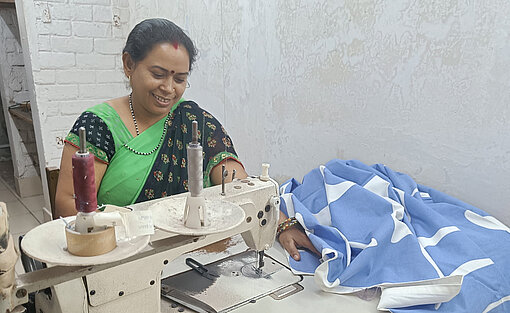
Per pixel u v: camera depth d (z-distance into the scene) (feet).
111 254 1.43
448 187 3.50
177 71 2.71
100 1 3.55
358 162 3.80
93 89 3.86
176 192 3.07
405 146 3.72
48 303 1.88
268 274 2.69
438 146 3.49
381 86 3.76
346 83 4.01
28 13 3.78
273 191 2.62
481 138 3.21
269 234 2.68
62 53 3.74
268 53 3.90
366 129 3.97
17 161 8.95
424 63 3.44
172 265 2.71
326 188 3.37
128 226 1.59
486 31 3.02
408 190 3.43
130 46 2.65
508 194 3.14
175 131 3.07
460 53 3.21
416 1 3.39
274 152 4.30
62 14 3.70
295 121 4.27
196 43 3.25
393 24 3.57
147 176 2.94
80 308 1.80
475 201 3.35
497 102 3.06
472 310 2.38
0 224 1.36
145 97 2.75
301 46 4.12
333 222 3.12
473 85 3.18
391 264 2.64
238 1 3.57
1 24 8.55
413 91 3.56
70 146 2.76
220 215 1.85
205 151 3.12
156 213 1.80
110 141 2.85
